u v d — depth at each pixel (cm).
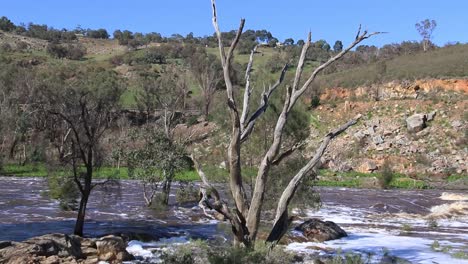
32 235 2331
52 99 2275
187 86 8462
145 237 2327
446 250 2264
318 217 3347
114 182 2398
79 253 1867
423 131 6488
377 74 7781
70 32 17588
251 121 1324
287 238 2328
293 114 2248
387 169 5456
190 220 2912
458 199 4316
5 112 3388
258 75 2317
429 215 3547
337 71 9281
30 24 17712
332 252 2145
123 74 10731
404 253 2198
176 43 15075
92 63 12188
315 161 1293
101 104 2288
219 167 2262
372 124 6731
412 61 8575
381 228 2978
